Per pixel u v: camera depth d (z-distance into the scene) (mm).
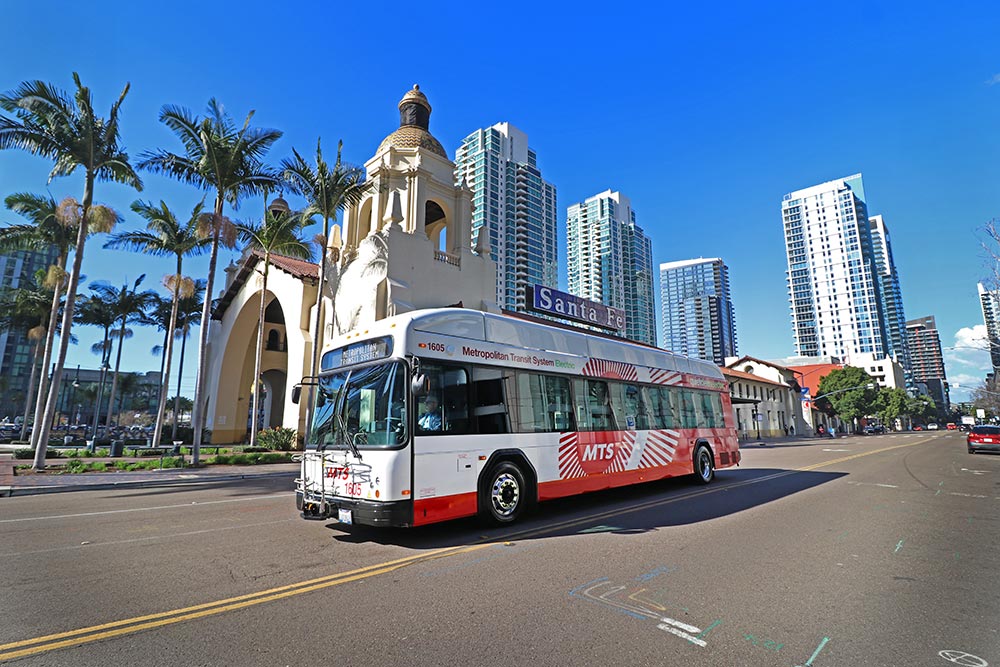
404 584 5016
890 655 3529
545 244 122812
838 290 138000
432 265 26562
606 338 11195
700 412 13570
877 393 80312
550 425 9070
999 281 17156
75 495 12812
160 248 26281
